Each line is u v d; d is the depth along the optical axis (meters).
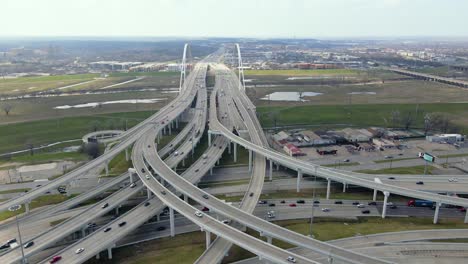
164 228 114.00
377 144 189.75
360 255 84.94
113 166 166.50
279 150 185.38
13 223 112.62
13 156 178.62
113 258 98.06
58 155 178.62
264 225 97.62
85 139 192.75
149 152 159.12
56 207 120.81
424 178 139.50
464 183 135.00
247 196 120.94
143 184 134.88
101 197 138.62
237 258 95.88
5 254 91.00
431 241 102.12
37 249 92.81
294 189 142.38
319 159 171.38
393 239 102.88
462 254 95.69
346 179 129.00
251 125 194.75
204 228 96.00
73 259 88.62
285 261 80.94
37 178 151.88
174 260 95.00
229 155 182.75
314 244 89.38
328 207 126.25
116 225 104.62
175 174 131.75
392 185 131.38
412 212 123.38
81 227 106.81
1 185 144.88
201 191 117.88
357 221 116.88
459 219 118.50
